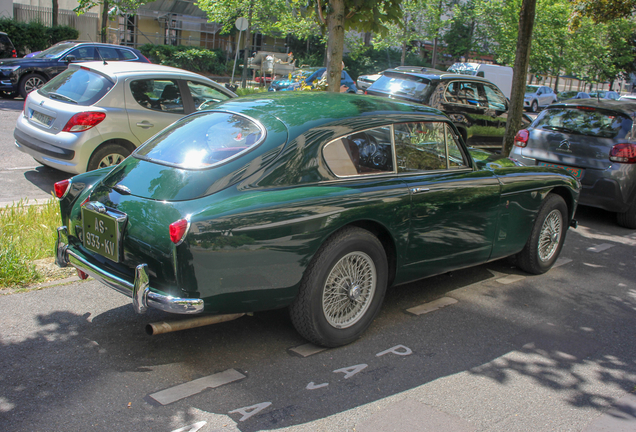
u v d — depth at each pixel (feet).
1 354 11.08
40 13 95.61
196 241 9.84
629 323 14.99
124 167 12.25
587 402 10.87
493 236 15.56
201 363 11.28
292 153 11.35
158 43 114.21
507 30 100.17
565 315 15.23
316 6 24.16
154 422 9.24
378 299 12.79
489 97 38.42
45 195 22.99
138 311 10.14
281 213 10.63
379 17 23.24
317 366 11.45
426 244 13.58
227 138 11.79
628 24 135.44
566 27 103.65
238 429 9.18
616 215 26.81
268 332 12.84
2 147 31.45
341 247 11.54
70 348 11.53
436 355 12.35
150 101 24.40
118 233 10.90
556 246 18.57
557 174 17.75
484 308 15.29
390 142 13.04
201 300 10.11
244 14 85.15
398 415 9.88
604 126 25.43
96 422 9.14
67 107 23.13
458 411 10.18
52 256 16.20
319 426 9.39
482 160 16.69
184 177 10.96
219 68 109.19
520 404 10.60
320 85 31.71
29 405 9.49
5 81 50.24
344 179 11.99
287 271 10.89
